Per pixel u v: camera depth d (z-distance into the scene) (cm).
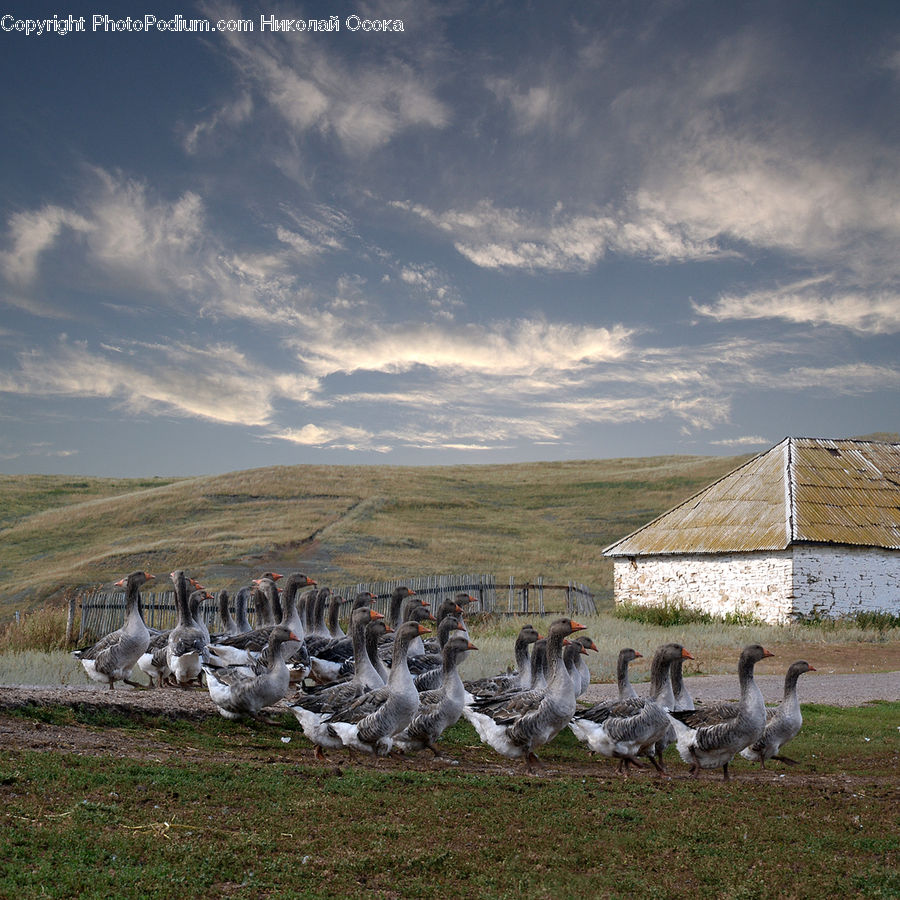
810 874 894
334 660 1850
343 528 7156
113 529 7350
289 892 762
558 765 1441
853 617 4084
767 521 4319
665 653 1428
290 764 1202
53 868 761
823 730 1825
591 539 7338
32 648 3020
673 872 886
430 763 1347
